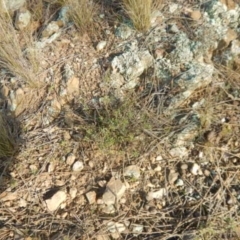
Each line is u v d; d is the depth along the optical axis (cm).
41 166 183
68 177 180
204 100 189
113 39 205
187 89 189
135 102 190
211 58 200
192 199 169
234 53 198
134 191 174
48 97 198
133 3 198
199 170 175
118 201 172
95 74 199
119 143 182
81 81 198
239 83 192
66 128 190
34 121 195
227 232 160
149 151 180
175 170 177
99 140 181
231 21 205
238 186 170
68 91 197
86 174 179
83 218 170
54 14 219
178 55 194
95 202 173
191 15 206
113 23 209
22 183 181
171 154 179
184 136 181
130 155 180
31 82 199
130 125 184
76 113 192
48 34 212
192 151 180
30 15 219
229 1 209
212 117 185
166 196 172
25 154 187
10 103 200
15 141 190
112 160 180
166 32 203
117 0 214
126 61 196
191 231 162
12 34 199
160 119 186
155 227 166
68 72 200
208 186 172
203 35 199
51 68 203
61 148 186
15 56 196
